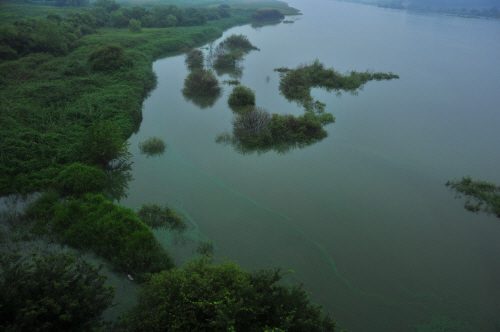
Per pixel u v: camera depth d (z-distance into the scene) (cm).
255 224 1536
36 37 3788
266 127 2380
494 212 1684
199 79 3284
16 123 2056
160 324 877
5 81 2812
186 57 4550
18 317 781
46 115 2262
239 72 4106
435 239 1495
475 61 5197
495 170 2117
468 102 3347
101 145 1825
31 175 1662
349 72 4281
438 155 2283
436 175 2036
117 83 3100
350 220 1598
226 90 3425
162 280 949
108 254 1245
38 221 1372
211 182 1856
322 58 5028
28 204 1514
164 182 1833
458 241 1487
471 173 2077
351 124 2725
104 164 1897
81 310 877
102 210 1427
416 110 3098
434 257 1390
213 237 1438
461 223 1608
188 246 1377
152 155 2103
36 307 823
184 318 875
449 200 1794
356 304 1159
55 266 953
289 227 1529
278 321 921
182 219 1507
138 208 1596
